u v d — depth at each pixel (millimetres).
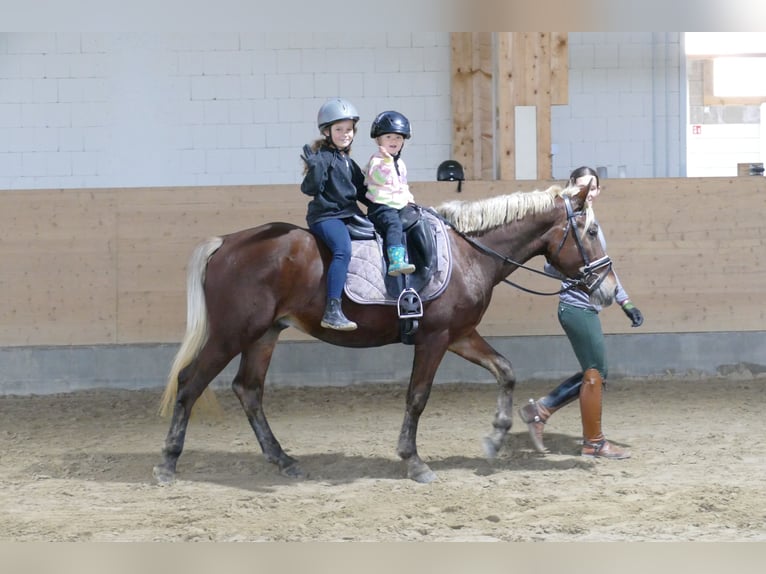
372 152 13484
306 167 6469
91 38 13109
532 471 7004
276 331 6977
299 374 11039
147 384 10906
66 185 13258
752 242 11391
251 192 11039
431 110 13469
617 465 7184
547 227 6902
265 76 13289
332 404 10047
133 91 13203
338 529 5520
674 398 10102
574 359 11203
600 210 11281
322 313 6590
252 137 13344
